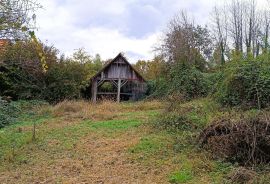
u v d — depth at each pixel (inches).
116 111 869.8
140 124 660.7
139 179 402.3
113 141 564.7
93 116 793.6
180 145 490.0
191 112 650.2
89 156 496.7
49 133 638.5
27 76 1144.2
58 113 850.1
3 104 870.4
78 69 1254.3
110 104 944.3
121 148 520.7
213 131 464.8
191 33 1927.9
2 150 537.6
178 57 1651.1
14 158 498.0
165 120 618.2
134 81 1460.4
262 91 647.1
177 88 1015.6
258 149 403.9
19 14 265.3
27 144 565.9
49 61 1189.1
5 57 443.2
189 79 995.9
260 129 415.5
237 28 1930.4
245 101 658.8
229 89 691.4
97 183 397.1
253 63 693.3
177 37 1847.9
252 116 446.6
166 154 471.2
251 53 732.0
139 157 472.4
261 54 737.0
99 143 559.5
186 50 1775.3
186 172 401.7
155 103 946.7
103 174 425.1
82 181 404.5
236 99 675.4
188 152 463.5
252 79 667.4
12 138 606.2
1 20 259.4
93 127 674.8
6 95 1139.3
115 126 669.3
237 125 433.7
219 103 698.2
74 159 487.5
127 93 1448.1
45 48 1207.6
